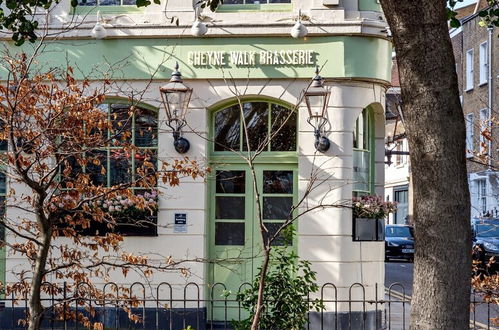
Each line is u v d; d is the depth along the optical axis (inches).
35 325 346.9
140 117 579.2
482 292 458.9
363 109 596.1
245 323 449.4
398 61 335.3
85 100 342.3
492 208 1391.5
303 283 457.7
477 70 1638.8
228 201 585.9
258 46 569.6
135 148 362.9
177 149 568.7
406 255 1493.6
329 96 561.9
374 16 573.9
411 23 327.9
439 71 327.9
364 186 607.2
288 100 570.6
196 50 572.1
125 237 568.4
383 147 618.8
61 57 572.4
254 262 581.9
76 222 375.6
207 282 579.8
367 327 580.1
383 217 597.6
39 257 348.2
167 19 570.6
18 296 515.8
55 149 346.6
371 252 585.6
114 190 355.9
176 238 570.6
